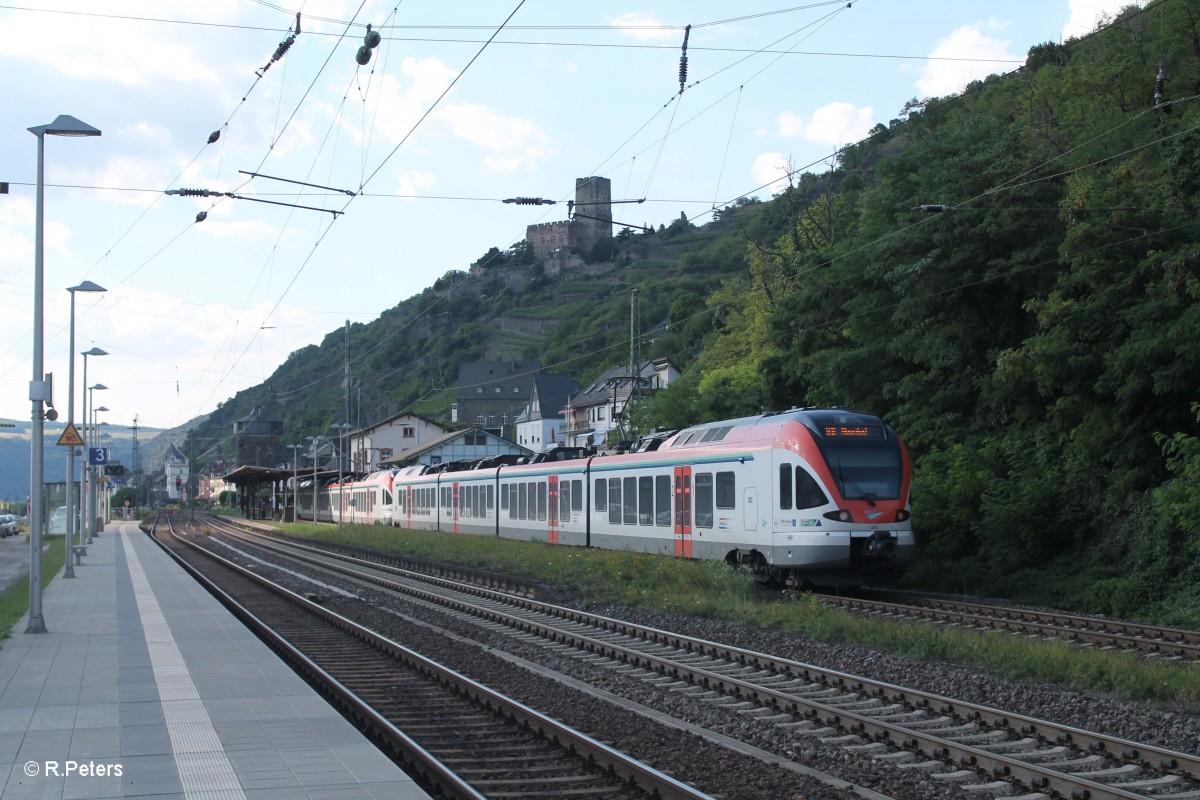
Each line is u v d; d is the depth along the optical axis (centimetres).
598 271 14788
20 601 2189
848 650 1465
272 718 1031
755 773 875
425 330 14488
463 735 1025
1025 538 2283
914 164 2836
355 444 9750
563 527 3206
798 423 2119
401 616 2086
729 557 2309
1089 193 2295
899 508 2072
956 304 2717
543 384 9975
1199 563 1909
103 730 979
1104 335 2273
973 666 1326
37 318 1792
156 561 3688
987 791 826
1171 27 2870
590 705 1167
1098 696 1152
